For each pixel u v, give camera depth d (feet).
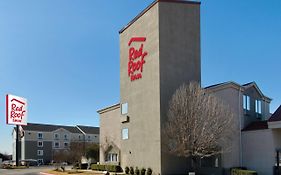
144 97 122.01
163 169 108.88
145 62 123.13
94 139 356.18
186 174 111.14
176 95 107.96
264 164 101.09
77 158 184.85
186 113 103.40
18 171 183.42
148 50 121.90
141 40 126.93
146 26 124.36
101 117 163.12
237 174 99.30
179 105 105.81
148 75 120.57
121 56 141.49
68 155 199.93
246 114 113.91
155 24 118.73
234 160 106.11
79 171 150.92
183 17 121.19
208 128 100.94
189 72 118.93
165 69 115.34
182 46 119.24
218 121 102.63
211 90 107.86
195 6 123.54
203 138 99.76
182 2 121.70
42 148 328.29
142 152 120.47
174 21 119.44
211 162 109.19
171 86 115.34
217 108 103.86
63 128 344.69
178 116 104.73
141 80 124.77
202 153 100.94
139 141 123.03
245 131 108.06
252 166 104.32
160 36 116.47
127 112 133.80
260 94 122.52
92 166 159.33
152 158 113.91
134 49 131.34
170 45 117.60
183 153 101.81
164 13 118.42
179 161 111.24
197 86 109.19
